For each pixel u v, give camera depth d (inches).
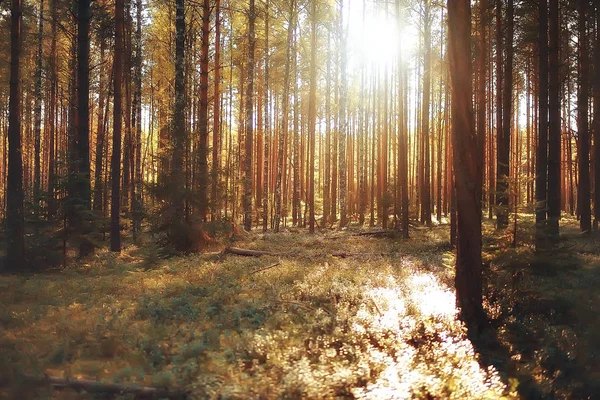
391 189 1234.6
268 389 207.2
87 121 697.0
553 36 670.5
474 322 350.0
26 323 321.4
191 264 576.1
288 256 675.4
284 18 1268.5
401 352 265.0
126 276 521.3
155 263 573.6
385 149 1439.5
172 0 1023.0
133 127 1138.0
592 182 1392.7
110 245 767.1
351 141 1795.0
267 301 384.8
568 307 367.2
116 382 219.9
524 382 247.6
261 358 254.1
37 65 1115.9
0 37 957.8
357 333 296.0
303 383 206.7
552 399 238.8
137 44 1133.7
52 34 1129.4
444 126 1774.1
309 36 1444.4
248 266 572.7
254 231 1163.9
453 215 771.4
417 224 1116.5
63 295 421.1
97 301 399.2
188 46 1040.2
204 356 254.5
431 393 215.9
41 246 602.9
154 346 268.2
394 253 716.0
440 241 840.9
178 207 655.8
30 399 201.3
